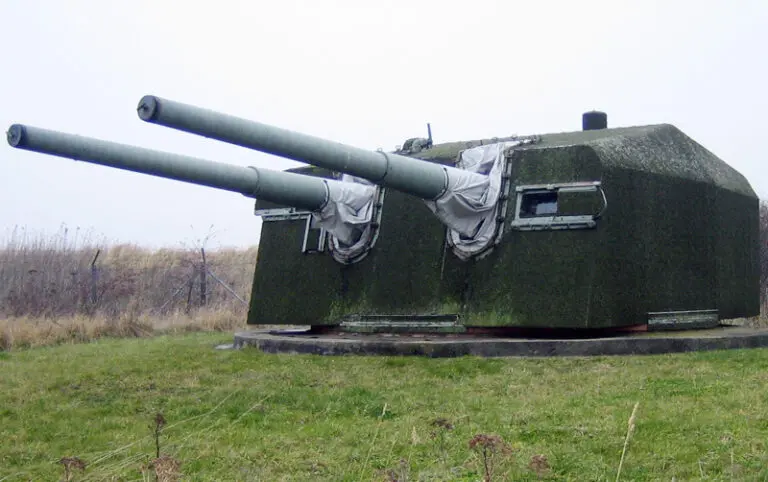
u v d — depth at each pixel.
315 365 11.62
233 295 28.25
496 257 12.92
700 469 6.93
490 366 10.94
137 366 12.28
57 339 18.33
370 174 11.84
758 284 16.02
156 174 11.83
